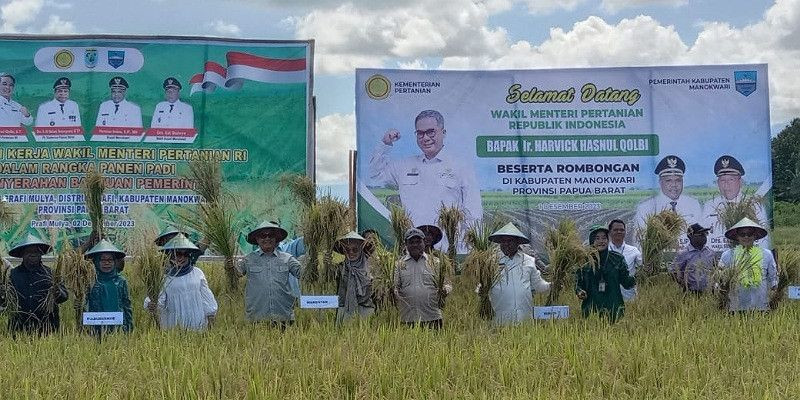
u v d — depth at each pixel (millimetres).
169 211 19094
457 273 16891
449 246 16750
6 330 12906
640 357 10250
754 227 13680
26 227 18859
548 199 19094
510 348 10859
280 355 10633
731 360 10367
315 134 20688
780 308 13664
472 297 14078
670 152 19094
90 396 9000
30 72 19031
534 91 19141
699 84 19125
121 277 12852
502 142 19078
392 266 12773
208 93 19297
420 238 12820
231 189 19219
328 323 12617
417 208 18875
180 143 19203
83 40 19125
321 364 10062
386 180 18859
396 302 12789
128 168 19094
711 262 14883
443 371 9805
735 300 13555
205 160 17000
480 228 16188
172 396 8844
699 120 19125
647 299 14711
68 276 12438
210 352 10609
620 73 19141
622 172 19109
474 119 19062
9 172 18953
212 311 12836
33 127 19000
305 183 17062
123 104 19141
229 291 15414
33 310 12688
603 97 19109
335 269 14383
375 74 18891
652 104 19141
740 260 13656
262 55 19391
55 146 19016
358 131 18844
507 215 19016
